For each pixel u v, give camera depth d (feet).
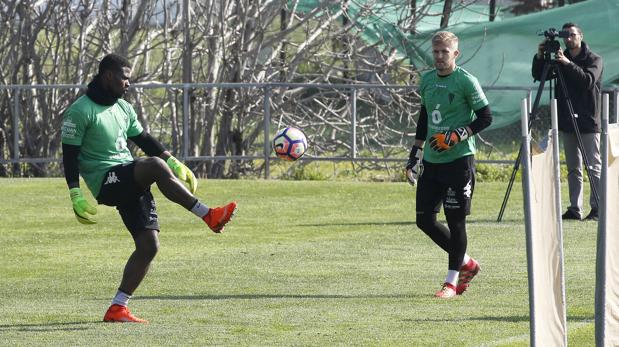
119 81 71.05
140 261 72.43
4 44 190.90
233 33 187.01
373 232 116.88
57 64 191.11
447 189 82.48
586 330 68.74
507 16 219.41
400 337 66.85
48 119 187.21
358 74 194.29
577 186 121.70
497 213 129.59
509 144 182.09
